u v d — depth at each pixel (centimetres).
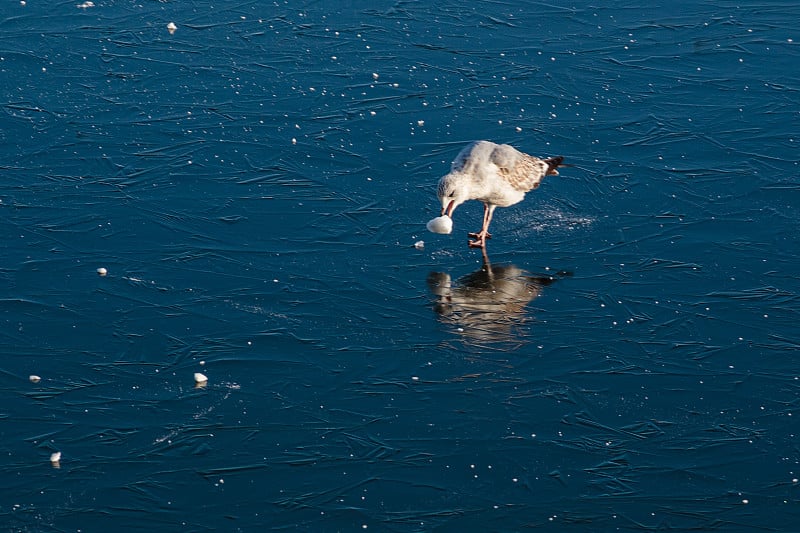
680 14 2223
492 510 1039
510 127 1792
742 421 1165
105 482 1062
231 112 1825
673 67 2000
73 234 1486
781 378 1230
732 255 1469
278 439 1126
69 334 1284
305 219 1540
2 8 2188
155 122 1788
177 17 2181
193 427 1139
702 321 1332
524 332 1305
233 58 2014
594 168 1675
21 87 1888
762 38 2116
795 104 1870
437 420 1159
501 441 1130
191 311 1332
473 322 1323
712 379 1230
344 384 1211
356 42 2086
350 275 1416
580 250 1481
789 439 1138
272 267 1428
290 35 2109
